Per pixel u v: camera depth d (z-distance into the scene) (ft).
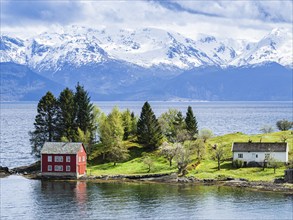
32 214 447.42
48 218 435.12
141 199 499.51
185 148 637.71
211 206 469.57
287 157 610.65
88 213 449.89
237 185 551.18
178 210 458.09
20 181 601.21
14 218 435.53
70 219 432.25
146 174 599.98
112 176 606.96
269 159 595.88
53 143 629.51
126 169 636.89
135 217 437.17
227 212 449.48
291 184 544.21
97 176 611.47
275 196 503.20
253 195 508.94
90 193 528.22
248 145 620.90
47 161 618.03
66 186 568.00
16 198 507.71
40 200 498.69
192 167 618.03
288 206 465.88
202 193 521.24
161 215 442.09
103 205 476.95
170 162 632.38
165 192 528.22
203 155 643.04
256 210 455.22
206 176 581.94
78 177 612.70
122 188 552.41
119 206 473.26
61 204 481.87
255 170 595.88
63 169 614.75
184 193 523.29
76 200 497.87
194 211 453.99
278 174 577.02
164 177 588.91
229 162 629.10
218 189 538.47
